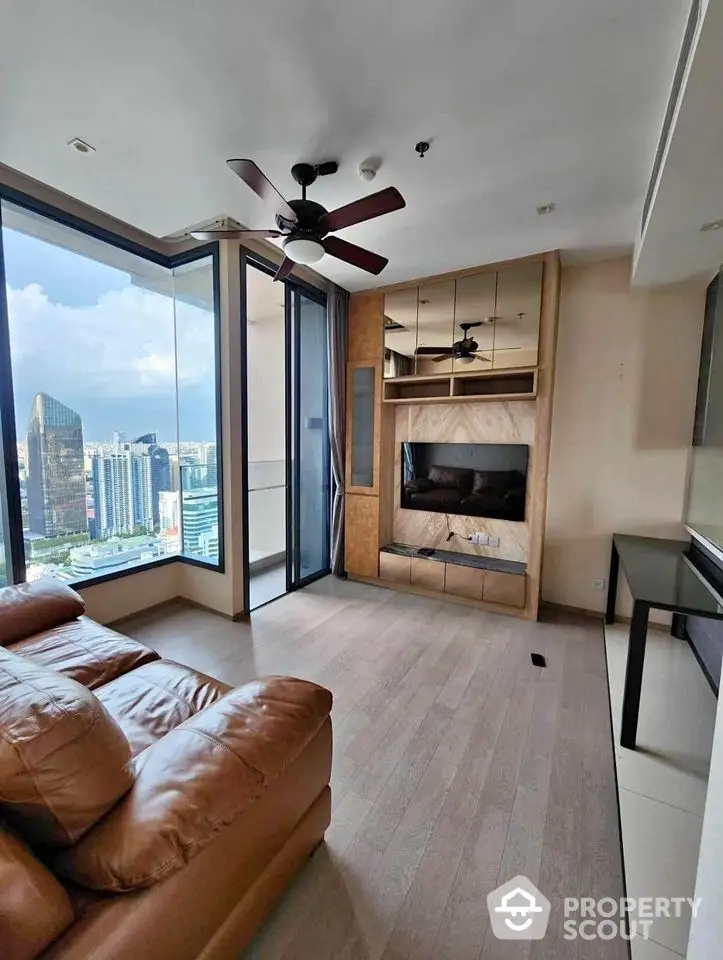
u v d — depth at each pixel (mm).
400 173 2295
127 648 1926
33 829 860
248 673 2604
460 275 3572
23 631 1968
